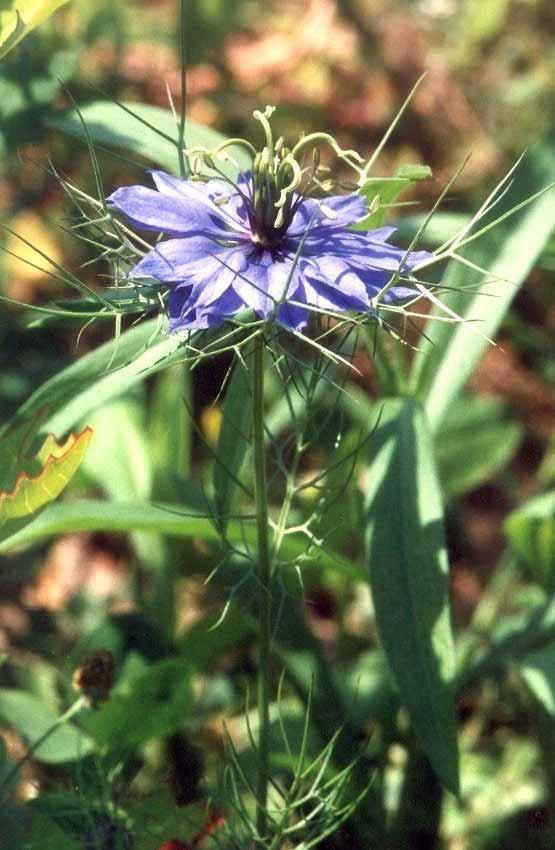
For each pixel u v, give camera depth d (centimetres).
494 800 33
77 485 36
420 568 27
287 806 25
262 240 22
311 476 36
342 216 23
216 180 24
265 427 25
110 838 27
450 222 32
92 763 29
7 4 25
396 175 25
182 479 33
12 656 35
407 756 31
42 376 42
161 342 27
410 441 28
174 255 22
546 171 31
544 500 32
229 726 33
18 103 31
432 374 30
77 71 39
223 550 25
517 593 37
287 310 21
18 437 26
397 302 23
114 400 37
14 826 26
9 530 25
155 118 30
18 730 29
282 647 30
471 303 30
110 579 39
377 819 30
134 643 31
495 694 34
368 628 37
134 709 28
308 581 33
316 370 23
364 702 31
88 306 23
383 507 27
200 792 30
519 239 31
